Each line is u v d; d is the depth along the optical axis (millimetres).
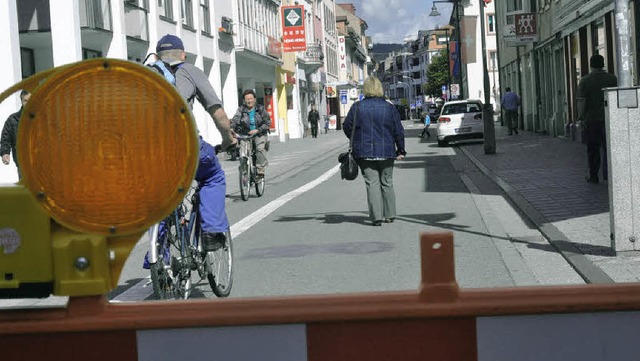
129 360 1882
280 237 10148
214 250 6109
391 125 10750
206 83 6098
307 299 1856
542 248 8438
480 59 73250
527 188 13797
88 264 1905
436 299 1833
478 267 7641
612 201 7430
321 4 80188
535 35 32750
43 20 21281
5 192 1914
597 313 1835
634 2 17984
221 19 37656
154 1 28547
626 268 6941
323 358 1864
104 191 1933
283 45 52469
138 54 27703
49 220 1918
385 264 8023
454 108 32344
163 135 1955
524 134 36000
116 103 1944
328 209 12977
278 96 53969
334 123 78875
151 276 5352
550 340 1845
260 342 1866
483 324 1844
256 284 7301
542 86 34125
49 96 1925
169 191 1951
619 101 7309
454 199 13492
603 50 21938
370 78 10914
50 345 1883
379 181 11023
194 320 1851
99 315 1869
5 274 1913
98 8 23047
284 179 20172
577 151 21969
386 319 1842
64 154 1924
